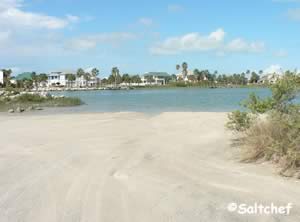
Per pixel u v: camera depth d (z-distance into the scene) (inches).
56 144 450.6
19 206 223.8
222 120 664.4
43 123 728.3
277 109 353.7
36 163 342.3
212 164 321.1
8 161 353.1
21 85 4884.4
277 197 231.3
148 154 371.9
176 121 693.9
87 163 337.7
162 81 6530.5
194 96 2420.0
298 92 356.5
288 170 285.9
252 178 273.3
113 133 544.4
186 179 275.9
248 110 434.0
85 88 5467.5
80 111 1164.5
